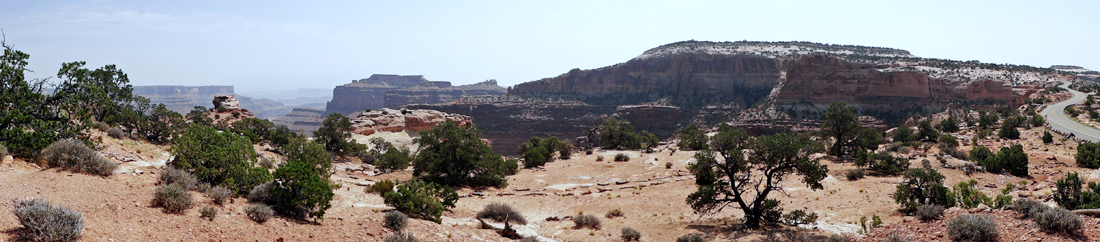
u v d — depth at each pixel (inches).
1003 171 1734.7
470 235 794.8
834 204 1186.0
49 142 700.0
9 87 785.6
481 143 1812.3
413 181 973.2
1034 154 2287.2
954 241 653.3
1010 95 5556.1
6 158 628.4
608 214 1184.2
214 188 681.0
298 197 679.7
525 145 3115.2
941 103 5940.0
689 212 1181.1
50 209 434.9
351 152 2340.1
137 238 476.1
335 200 880.9
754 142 989.8
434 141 1824.6
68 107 874.1
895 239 695.1
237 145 865.5
